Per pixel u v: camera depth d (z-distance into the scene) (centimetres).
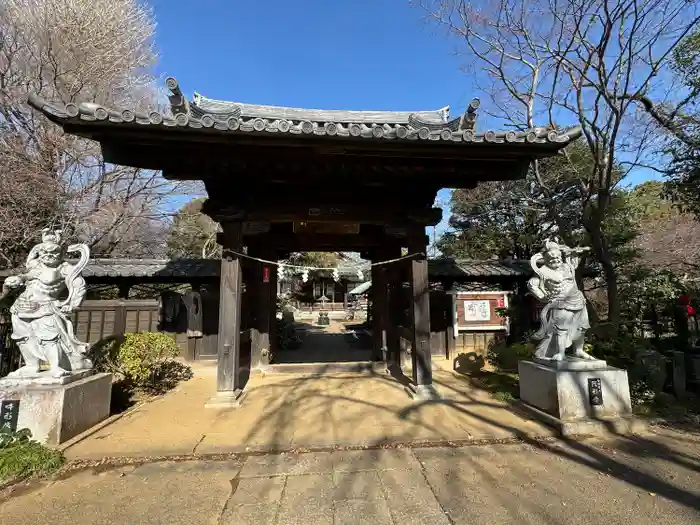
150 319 942
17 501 311
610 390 473
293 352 1161
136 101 1482
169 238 2195
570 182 1212
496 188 1567
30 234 1115
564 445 414
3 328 636
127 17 1416
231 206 586
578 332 500
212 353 915
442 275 970
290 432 455
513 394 590
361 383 703
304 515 289
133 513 294
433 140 464
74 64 1303
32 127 1238
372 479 343
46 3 1242
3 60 1239
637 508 295
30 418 406
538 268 529
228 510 296
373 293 929
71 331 466
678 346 682
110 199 1392
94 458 386
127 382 643
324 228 786
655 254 1010
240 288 607
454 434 446
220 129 430
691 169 706
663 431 454
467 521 281
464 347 959
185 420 498
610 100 718
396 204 626
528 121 897
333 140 461
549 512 291
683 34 666
